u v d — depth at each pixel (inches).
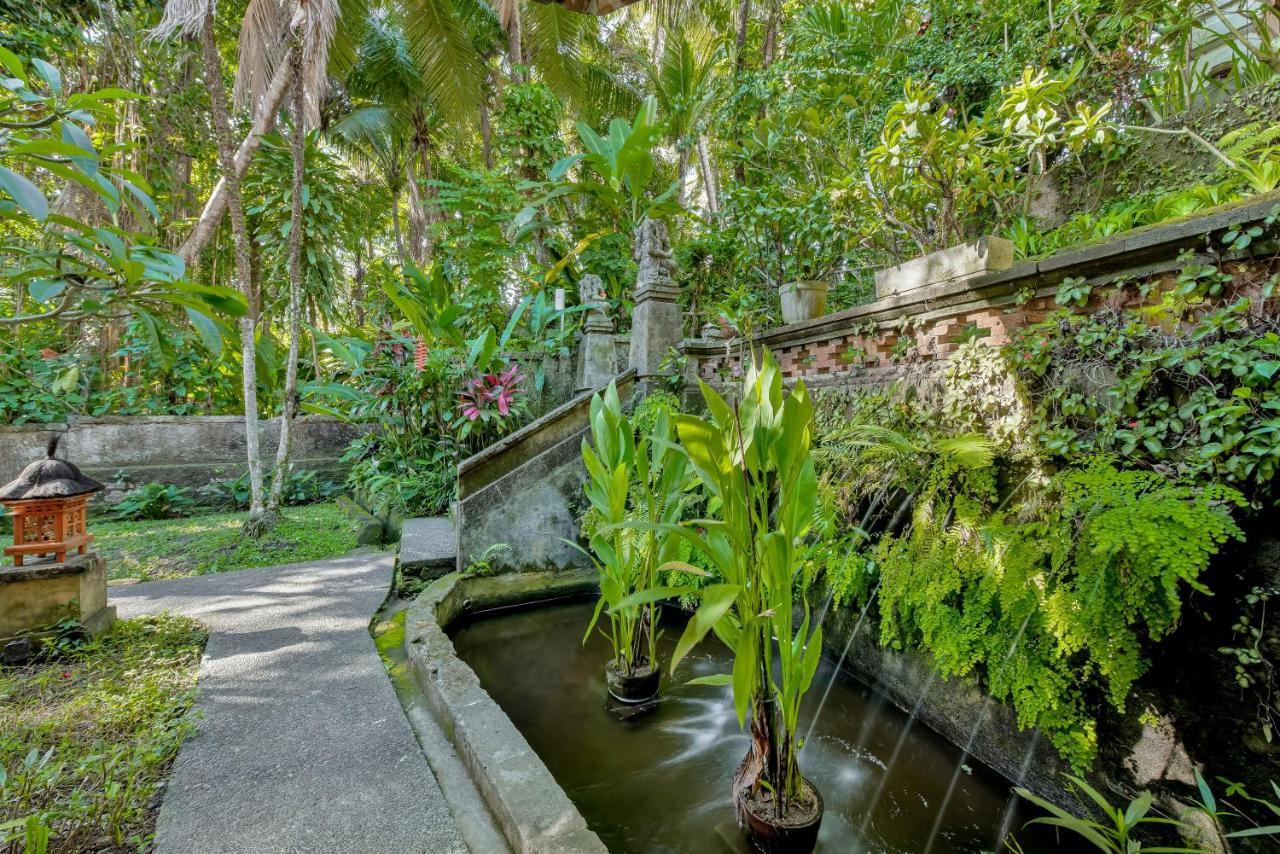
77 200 202.8
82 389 233.1
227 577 138.6
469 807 57.7
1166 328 61.9
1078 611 57.8
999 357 76.9
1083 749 60.2
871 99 182.4
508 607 133.9
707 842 63.6
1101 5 141.9
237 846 50.0
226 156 173.2
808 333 121.3
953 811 68.3
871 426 85.7
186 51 261.6
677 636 121.2
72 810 51.2
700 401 151.9
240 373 277.6
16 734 65.3
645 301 162.9
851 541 91.6
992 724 74.0
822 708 91.9
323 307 271.9
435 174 456.8
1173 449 58.5
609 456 97.7
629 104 383.2
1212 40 164.4
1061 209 164.7
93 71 233.3
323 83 182.4
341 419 219.1
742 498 59.0
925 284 94.1
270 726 70.8
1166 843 55.0
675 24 328.5
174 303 46.6
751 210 180.9
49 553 92.8
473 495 138.6
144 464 228.4
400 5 305.7
